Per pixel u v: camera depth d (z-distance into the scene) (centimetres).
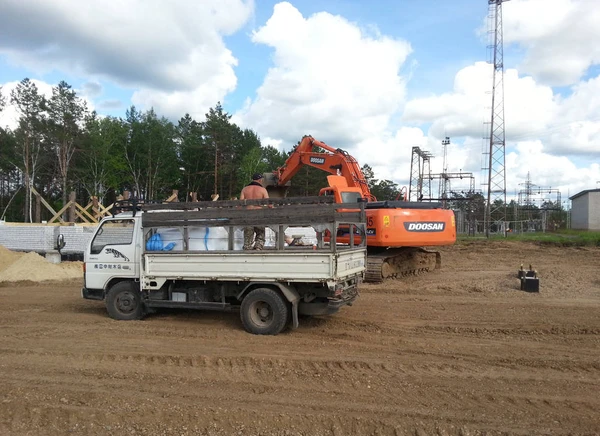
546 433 430
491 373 592
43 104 4272
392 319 884
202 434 438
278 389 539
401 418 461
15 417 473
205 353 673
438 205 1469
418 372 595
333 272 727
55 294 1233
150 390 538
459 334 782
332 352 680
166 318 907
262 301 779
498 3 3083
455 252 2270
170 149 5262
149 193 5081
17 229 1850
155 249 848
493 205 4403
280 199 785
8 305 1074
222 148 4956
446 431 434
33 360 650
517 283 1263
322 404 495
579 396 516
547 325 823
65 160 4538
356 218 879
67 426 455
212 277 799
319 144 1686
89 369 611
